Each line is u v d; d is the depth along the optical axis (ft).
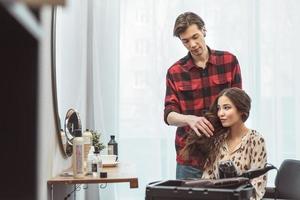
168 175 10.94
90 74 10.75
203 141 6.37
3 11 2.04
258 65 11.19
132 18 11.05
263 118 11.16
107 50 10.91
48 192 6.21
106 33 10.91
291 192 8.25
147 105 11.05
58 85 7.23
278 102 11.16
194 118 6.65
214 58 7.43
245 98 6.25
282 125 11.16
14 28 2.21
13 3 1.98
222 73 7.41
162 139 11.00
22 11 2.09
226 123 6.21
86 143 7.19
